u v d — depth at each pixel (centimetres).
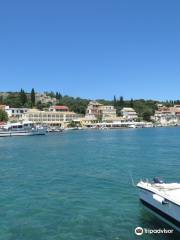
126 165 5112
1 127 14012
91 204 2853
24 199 3062
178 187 2545
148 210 2569
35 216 2562
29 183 3812
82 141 10806
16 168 4997
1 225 2377
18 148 8475
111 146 8700
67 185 3662
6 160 5997
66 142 10438
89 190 3381
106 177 4103
